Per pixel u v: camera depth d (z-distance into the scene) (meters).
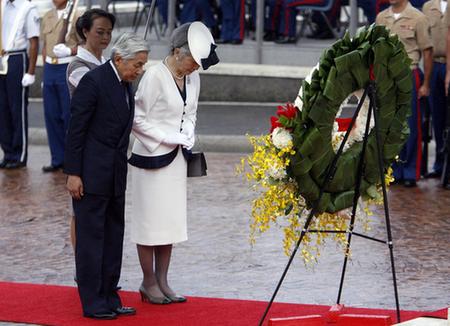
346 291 30.69
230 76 60.66
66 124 47.91
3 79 48.91
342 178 25.98
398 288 31.00
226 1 61.59
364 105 26.48
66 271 32.84
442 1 45.28
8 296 29.81
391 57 26.00
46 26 47.69
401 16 44.84
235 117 56.84
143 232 29.05
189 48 28.30
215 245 35.72
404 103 26.69
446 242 36.19
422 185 45.56
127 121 27.95
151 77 28.69
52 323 27.34
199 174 29.48
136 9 66.94
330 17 63.59
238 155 51.69
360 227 38.00
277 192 26.09
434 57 45.66
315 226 28.27
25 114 49.31
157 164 28.75
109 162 27.83
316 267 33.22
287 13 61.91
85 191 27.78
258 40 61.19
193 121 29.48
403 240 36.38
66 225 38.69
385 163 27.03
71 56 47.00
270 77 60.38
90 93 27.62
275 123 25.67
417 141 45.03
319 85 25.25
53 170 48.62
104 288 28.22
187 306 29.06
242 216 39.78
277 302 29.52
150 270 29.39
